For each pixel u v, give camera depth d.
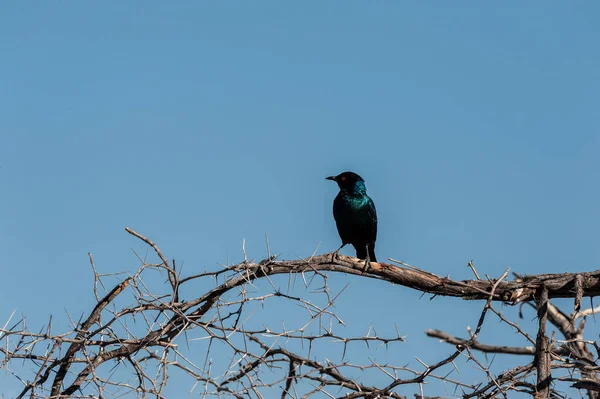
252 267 13.25
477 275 14.20
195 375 10.85
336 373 12.58
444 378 12.10
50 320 11.56
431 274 14.61
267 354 12.38
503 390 12.09
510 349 17.05
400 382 12.17
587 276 14.57
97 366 12.09
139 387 10.77
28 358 11.80
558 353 14.48
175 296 12.63
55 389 12.11
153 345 12.05
